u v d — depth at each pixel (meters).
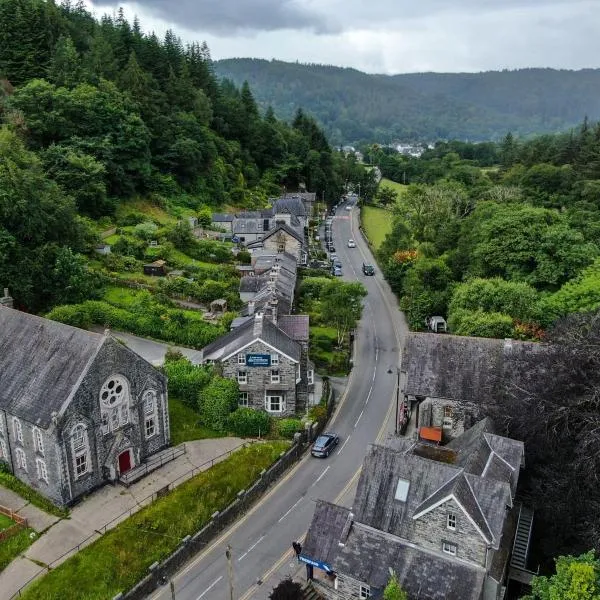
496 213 93.25
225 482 52.19
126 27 159.25
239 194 158.38
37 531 45.97
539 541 45.75
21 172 87.44
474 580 37.50
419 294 89.25
